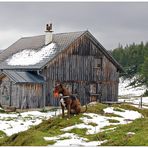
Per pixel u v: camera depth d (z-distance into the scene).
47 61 44.97
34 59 47.81
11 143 16.56
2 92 44.97
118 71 53.09
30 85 43.84
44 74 45.28
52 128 20.03
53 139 16.23
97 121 21.28
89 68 49.94
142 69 120.62
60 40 49.62
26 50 53.47
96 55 50.69
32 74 45.62
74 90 48.31
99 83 50.91
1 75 44.81
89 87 49.91
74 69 48.34
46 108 44.84
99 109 25.25
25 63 48.06
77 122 20.53
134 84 136.25
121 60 168.25
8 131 23.73
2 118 31.14
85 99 49.38
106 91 51.59
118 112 25.83
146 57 123.00
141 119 18.56
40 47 51.16
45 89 45.12
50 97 45.53
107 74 51.72
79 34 48.53
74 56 48.38
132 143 13.99
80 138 16.56
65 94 22.00
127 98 81.44
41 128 20.47
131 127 17.08
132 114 25.95
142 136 14.54
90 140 16.08
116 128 17.77
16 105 43.12
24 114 35.94
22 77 43.84
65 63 47.41
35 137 16.20
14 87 43.50
